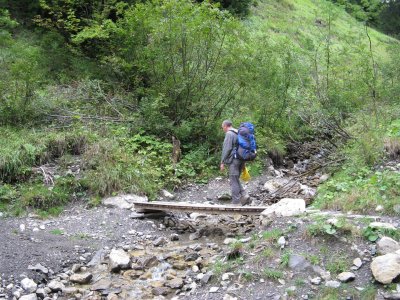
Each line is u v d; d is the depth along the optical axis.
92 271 6.06
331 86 12.34
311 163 11.42
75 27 12.61
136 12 11.41
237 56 11.24
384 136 9.13
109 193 8.73
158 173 9.54
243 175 8.33
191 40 10.94
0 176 8.59
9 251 6.26
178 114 11.41
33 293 5.34
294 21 25.50
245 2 22.28
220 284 5.29
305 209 6.94
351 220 5.99
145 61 11.28
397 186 6.96
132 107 11.79
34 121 10.62
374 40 26.30
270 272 5.19
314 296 4.77
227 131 8.18
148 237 7.30
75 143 9.81
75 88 12.10
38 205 8.10
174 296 5.28
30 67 10.59
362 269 5.06
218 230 7.45
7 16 13.95
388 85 12.09
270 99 12.32
